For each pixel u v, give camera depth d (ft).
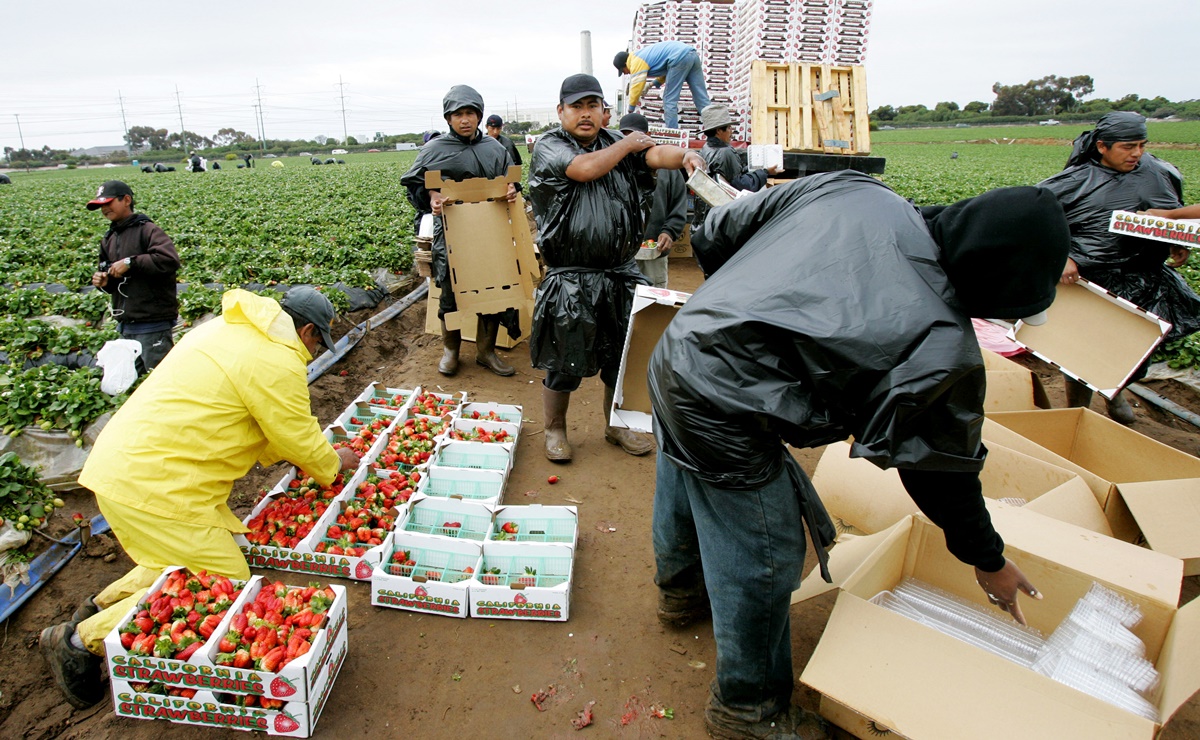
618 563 12.57
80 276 31.04
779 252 6.74
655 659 10.36
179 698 8.94
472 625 10.98
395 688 9.77
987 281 5.75
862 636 7.90
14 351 20.93
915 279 6.02
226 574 10.41
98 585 12.07
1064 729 6.84
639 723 9.29
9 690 9.96
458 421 16.37
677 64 28.76
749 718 8.57
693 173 11.75
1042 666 8.57
